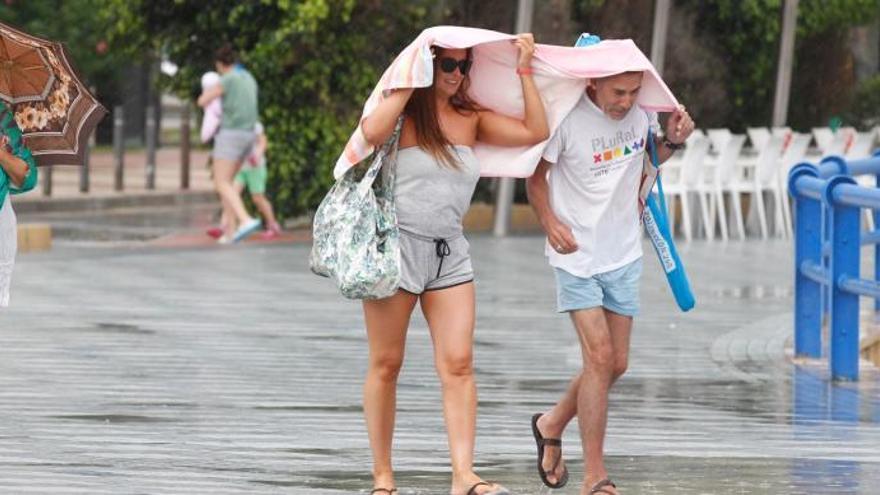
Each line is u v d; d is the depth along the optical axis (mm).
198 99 56531
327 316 35156
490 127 18141
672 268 18750
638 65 17828
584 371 18438
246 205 56000
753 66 59750
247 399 25516
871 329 32938
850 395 26344
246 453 21406
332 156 55125
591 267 18281
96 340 31406
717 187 53656
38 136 21203
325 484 19578
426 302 18469
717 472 20391
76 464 20594
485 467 20781
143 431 22859
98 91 81438
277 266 44688
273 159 55062
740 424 23797
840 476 20172
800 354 30078
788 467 20703
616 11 55406
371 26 55281
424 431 23094
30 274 42250
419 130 17812
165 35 56469
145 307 36125
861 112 62125
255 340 31672
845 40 61750
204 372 28016
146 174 75188
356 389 26562
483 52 18094
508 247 49438
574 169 18234
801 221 29734
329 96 55281
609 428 23438
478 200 58031
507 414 24500
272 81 54812
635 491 19266
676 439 22641
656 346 31469
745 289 40344
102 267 44094
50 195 67500
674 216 56750
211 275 42438
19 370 27938
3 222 20984
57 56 20750
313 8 52188
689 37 58531
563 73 17828
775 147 54688
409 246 18031
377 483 18781
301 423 23594
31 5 72188
